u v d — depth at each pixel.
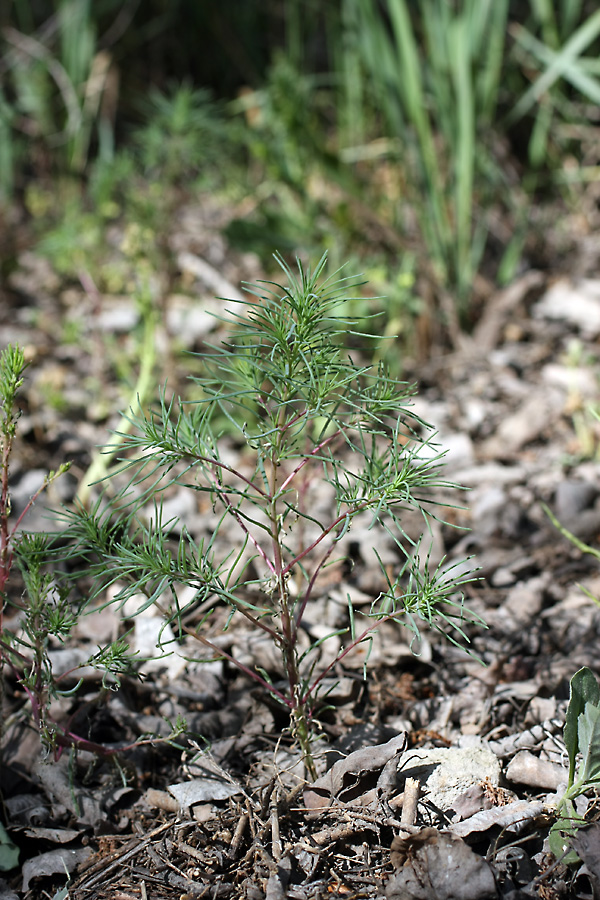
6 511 0.79
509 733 0.84
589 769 0.77
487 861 0.75
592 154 1.62
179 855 0.79
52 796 0.81
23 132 1.78
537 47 1.45
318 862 0.77
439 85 1.28
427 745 0.83
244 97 1.59
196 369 1.19
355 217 1.32
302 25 1.85
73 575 0.77
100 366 1.17
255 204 1.46
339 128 1.60
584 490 1.03
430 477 0.77
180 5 1.88
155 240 1.18
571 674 0.87
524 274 1.43
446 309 1.28
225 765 0.83
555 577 0.96
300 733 0.79
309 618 0.92
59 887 0.78
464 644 0.90
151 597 0.75
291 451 0.77
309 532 0.99
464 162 1.25
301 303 0.73
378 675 0.88
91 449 1.12
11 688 0.88
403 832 0.77
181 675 0.89
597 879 0.74
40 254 1.33
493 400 1.17
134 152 1.72
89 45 1.65
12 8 1.88
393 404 0.77
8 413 0.77
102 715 0.86
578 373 1.19
